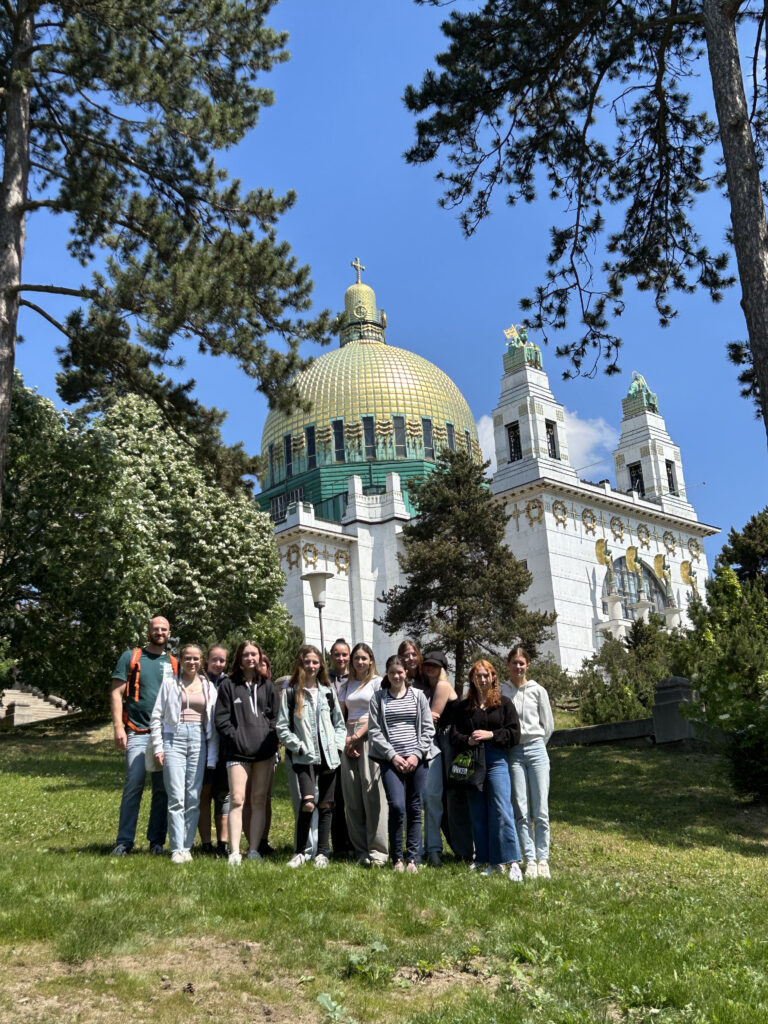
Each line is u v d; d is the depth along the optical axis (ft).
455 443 253.85
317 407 249.14
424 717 38.14
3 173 70.90
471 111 67.00
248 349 73.72
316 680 38.19
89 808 52.19
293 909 28.25
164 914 26.86
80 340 72.43
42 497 95.91
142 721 38.22
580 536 211.41
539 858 38.50
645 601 209.56
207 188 78.59
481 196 70.79
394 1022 21.72
